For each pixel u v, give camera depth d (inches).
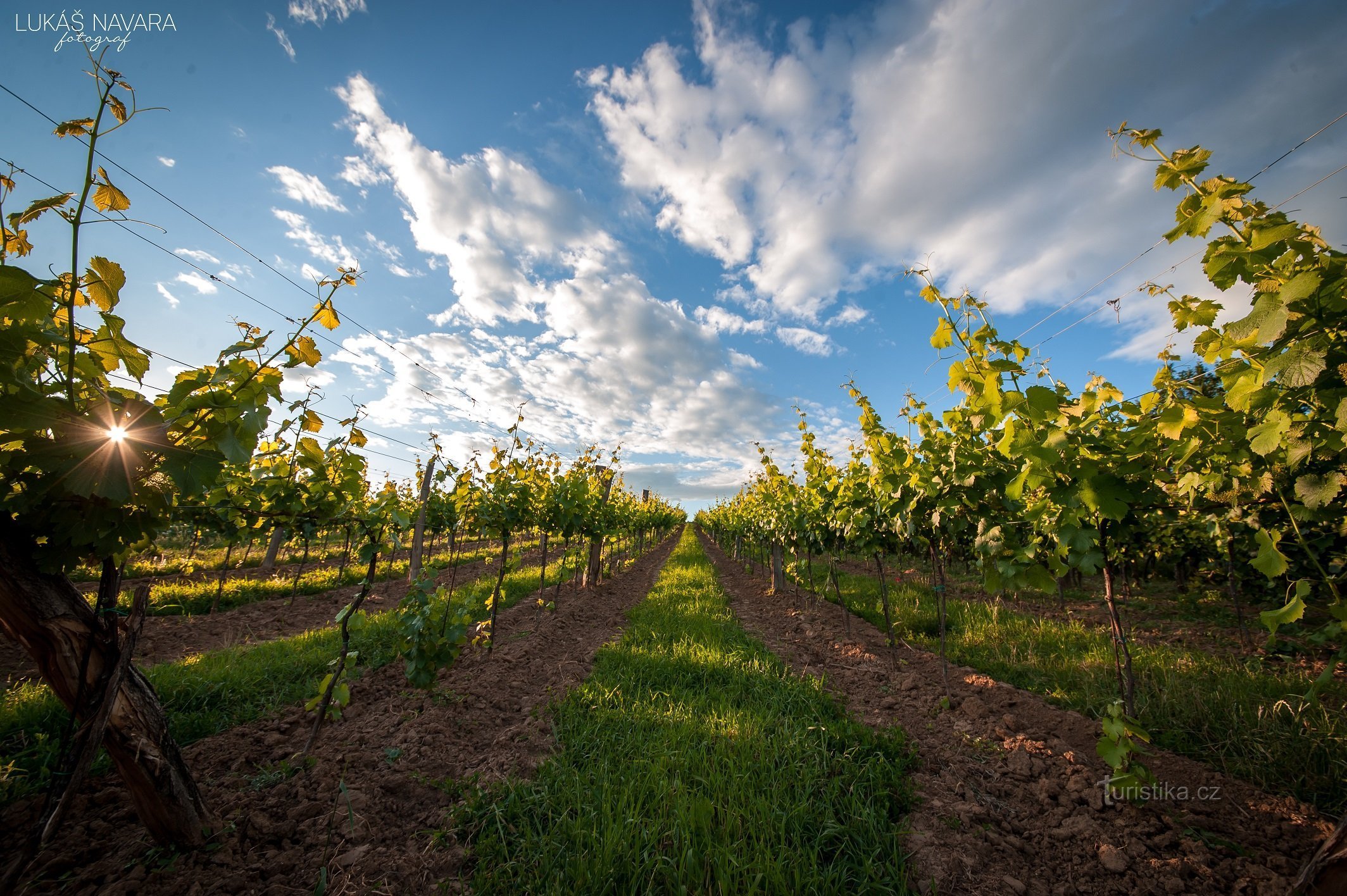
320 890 88.4
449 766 133.1
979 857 101.7
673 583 482.3
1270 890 88.6
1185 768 129.2
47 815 75.5
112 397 78.4
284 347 97.4
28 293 68.5
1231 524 199.3
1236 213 75.2
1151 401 121.2
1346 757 123.6
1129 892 92.4
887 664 227.8
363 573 467.2
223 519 241.8
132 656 85.4
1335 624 89.4
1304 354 67.9
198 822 95.8
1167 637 264.2
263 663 199.9
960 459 163.9
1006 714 165.8
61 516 77.1
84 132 73.8
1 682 166.4
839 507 265.1
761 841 100.2
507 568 271.6
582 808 111.1
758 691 185.0
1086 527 137.7
